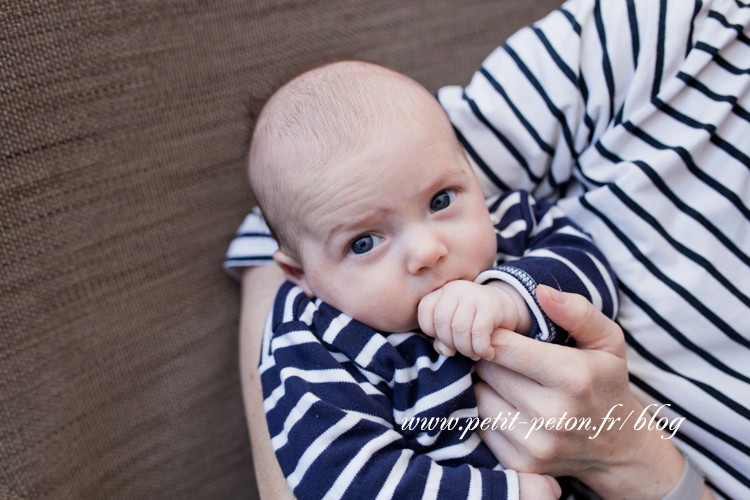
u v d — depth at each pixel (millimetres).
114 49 769
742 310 644
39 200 724
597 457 632
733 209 653
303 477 595
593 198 728
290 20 909
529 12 1098
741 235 655
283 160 648
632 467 651
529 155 787
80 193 760
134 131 798
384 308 622
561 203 777
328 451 587
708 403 652
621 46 715
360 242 628
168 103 823
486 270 631
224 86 867
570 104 750
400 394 628
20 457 694
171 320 857
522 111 774
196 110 848
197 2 830
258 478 726
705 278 655
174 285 857
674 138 687
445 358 628
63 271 749
